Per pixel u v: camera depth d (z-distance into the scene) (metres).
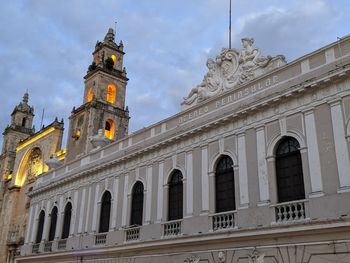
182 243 21.34
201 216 21.28
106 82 56.16
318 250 15.95
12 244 57.09
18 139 75.25
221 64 24.05
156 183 25.11
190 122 24.23
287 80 19.62
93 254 28.12
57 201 34.84
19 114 78.31
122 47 60.91
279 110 19.33
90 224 29.61
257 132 20.00
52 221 34.97
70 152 52.22
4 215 63.25
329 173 16.70
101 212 29.34
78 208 31.59
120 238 26.30
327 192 16.53
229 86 23.03
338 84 17.39
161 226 23.56
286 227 16.95
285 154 18.75
